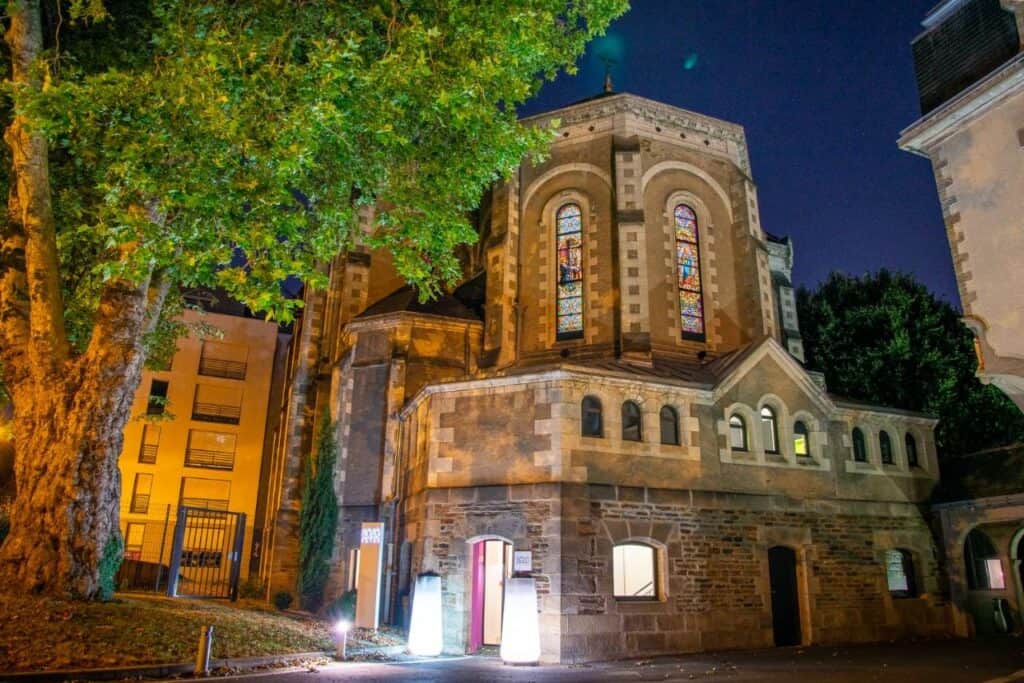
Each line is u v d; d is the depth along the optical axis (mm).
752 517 18938
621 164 24828
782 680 12227
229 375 42375
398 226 13375
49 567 12516
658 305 24391
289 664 13203
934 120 16375
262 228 10781
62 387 13281
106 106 10641
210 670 11555
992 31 15969
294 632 15820
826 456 20703
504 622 15156
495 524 17234
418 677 12398
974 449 29656
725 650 17328
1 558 12688
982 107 15648
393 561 21547
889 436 22250
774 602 19141
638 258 23797
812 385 21062
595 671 13641
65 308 17094
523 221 26547
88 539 12875
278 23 11945
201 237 10867
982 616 20906
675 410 18953
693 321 25188
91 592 12820
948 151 16391
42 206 13555
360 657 14898
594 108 26438
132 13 14305
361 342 25734
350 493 24125
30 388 13586
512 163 13672
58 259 14211
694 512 18172
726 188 27062
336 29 11992
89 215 15781
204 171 10555
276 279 10898
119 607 12953
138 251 10438
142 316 13883
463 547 17531
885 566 20625
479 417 18281
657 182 25766
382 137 11312
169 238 10609
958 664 14281
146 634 12125
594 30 14570
